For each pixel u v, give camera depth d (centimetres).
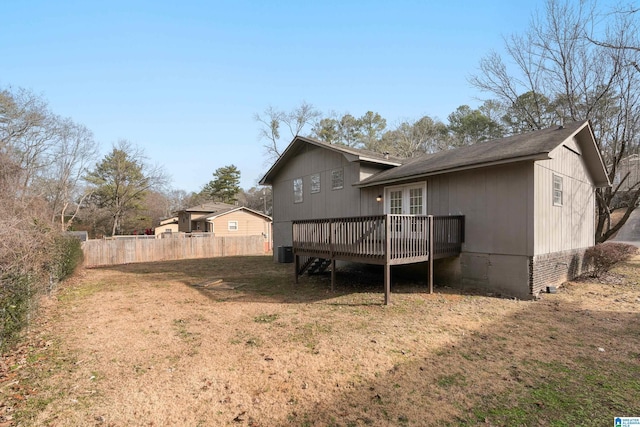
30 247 614
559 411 321
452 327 585
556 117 1798
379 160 1238
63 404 336
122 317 679
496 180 868
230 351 484
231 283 1086
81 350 489
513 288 834
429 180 1030
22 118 2073
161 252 1989
